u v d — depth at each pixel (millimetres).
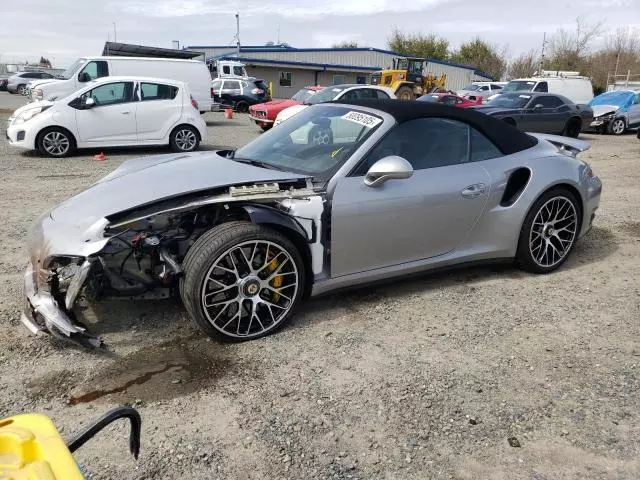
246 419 2541
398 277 3838
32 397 2666
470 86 30750
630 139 17281
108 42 22734
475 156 4074
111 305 3662
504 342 3326
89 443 2348
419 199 3662
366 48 49656
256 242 3115
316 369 2975
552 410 2658
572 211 4465
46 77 35312
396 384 2848
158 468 2219
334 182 3445
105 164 9820
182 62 17297
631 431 2512
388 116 3775
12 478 1140
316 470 2236
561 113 15297
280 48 47125
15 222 5621
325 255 3469
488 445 2402
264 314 3354
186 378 2863
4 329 3318
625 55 53938
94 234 2926
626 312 3777
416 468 2260
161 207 3068
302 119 4285
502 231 4137
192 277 3000
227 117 21797
